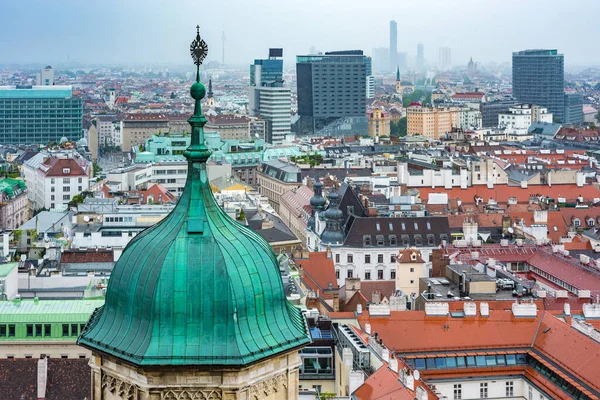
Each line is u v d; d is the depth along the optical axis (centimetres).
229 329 7262
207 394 7281
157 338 7200
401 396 15625
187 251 7369
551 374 19662
